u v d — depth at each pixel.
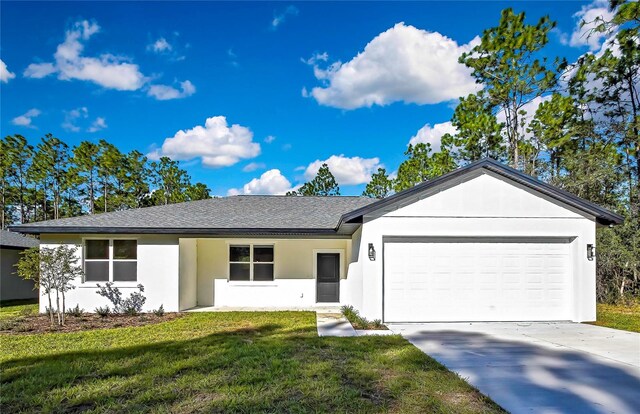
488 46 21.61
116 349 7.25
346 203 16.91
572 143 19.91
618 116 19.11
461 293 10.59
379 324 9.91
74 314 11.89
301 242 14.63
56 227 12.19
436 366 6.07
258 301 14.37
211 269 14.41
